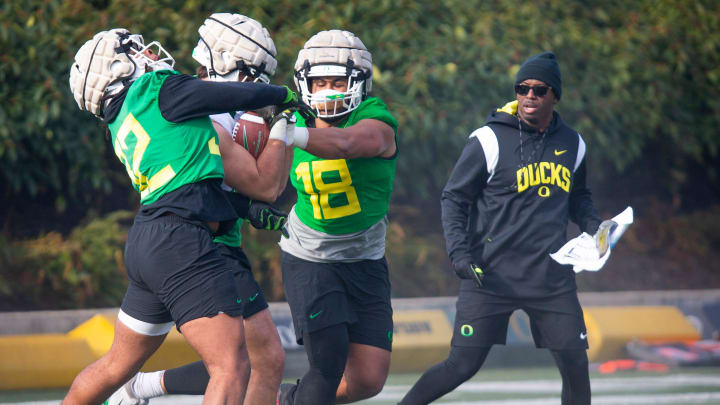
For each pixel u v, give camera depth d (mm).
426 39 34781
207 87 12180
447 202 16859
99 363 13312
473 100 34625
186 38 31516
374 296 16141
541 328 16844
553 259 16484
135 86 12273
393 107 33125
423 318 27719
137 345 13086
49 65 30453
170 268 12055
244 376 12148
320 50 15031
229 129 13375
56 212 33844
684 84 41094
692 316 31516
